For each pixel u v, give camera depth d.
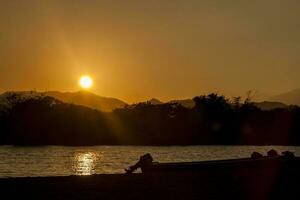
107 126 139.25
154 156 89.88
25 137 129.75
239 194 23.20
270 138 151.25
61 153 94.00
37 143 129.38
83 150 105.94
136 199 21.00
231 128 149.38
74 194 21.50
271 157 35.03
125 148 118.12
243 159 33.97
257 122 151.62
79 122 136.38
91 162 73.38
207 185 25.14
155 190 23.03
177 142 141.75
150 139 140.38
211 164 32.38
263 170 32.22
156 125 144.25
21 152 94.56
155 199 21.14
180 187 24.09
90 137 134.12
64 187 22.95
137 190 22.83
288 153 37.03
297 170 32.25
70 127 134.62
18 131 130.00
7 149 105.38
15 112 131.00
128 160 78.44
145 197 21.42
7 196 20.81
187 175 28.56
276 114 154.00
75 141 132.62
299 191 24.66
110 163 71.81
